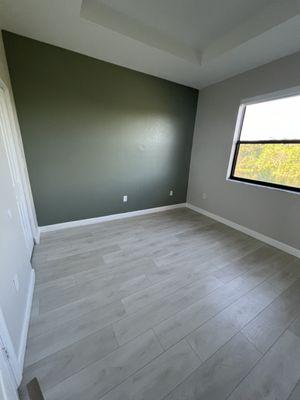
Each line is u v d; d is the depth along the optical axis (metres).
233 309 1.60
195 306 1.61
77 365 1.13
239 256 2.39
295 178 2.45
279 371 1.16
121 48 2.26
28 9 1.64
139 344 1.27
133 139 3.18
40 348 1.21
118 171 3.20
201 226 3.25
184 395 1.02
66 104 2.49
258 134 2.81
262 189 2.75
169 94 3.30
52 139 2.51
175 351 1.24
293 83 2.25
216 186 3.50
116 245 2.51
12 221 1.35
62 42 2.17
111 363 1.15
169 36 2.28
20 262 1.42
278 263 2.27
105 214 3.27
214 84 3.27
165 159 3.67
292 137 2.43
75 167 2.78
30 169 2.46
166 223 3.31
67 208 2.87
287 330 1.42
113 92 2.78
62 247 2.39
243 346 1.29
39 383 1.03
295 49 2.13
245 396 1.03
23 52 2.10
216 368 1.15
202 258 2.32
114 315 1.48
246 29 1.99
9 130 1.84
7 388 0.86
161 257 2.29
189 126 3.75
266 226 2.75
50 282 1.79
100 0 1.76
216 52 2.37
